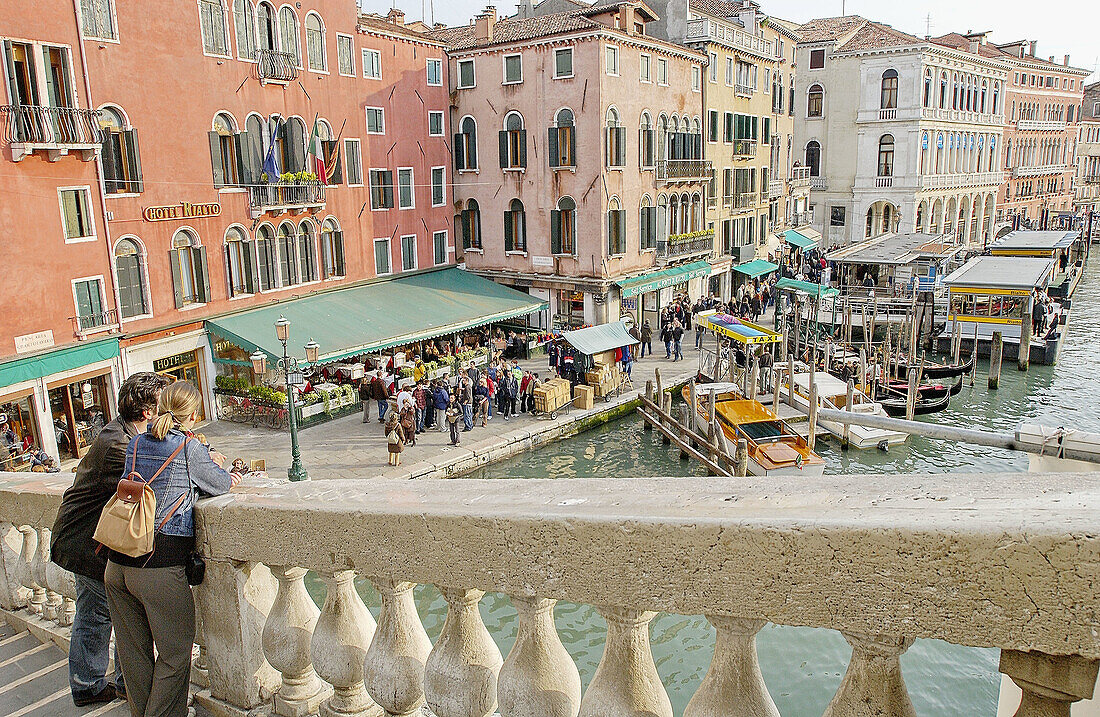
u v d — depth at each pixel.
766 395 28.59
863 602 1.77
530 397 27.27
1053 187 80.56
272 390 24.70
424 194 35.03
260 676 3.37
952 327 37.09
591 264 34.88
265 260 27.62
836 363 32.44
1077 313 48.06
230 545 3.19
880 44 57.22
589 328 29.66
